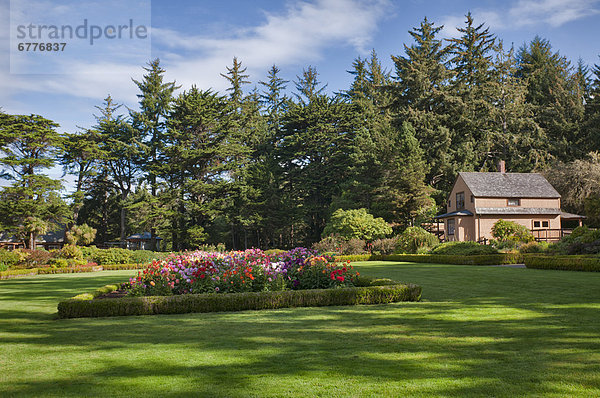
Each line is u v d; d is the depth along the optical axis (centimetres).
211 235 5041
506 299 959
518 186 3666
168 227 4434
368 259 3109
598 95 5038
